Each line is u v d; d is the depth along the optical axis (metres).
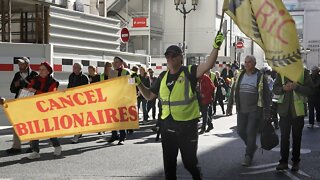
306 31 34.31
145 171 7.75
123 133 10.70
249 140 8.27
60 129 7.97
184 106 5.29
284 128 7.68
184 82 5.30
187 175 7.42
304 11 34.53
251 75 8.35
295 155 7.79
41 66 8.72
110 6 35.28
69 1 16.80
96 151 9.73
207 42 37.69
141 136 12.16
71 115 7.92
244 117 8.39
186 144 5.34
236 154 9.36
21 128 8.04
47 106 7.96
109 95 7.81
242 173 7.64
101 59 16.55
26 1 14.64
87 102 7.87
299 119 7.64
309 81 7.47
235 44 35.19
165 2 38.84
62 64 14.45
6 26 15.48
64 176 7.41
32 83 8.75
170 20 38.75
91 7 18.92
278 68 5.42
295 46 5.38
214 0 37.47
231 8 5.52
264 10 5.43
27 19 15.75
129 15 38.19
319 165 8.30
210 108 13.29
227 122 15.83
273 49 5.42
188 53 38.12
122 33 18.39
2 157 9.00
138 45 38.19
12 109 8.00
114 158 8.93
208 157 9.03
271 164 8.37
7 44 13.41
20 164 8.36
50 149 9.96
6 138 11.34
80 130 7.92
